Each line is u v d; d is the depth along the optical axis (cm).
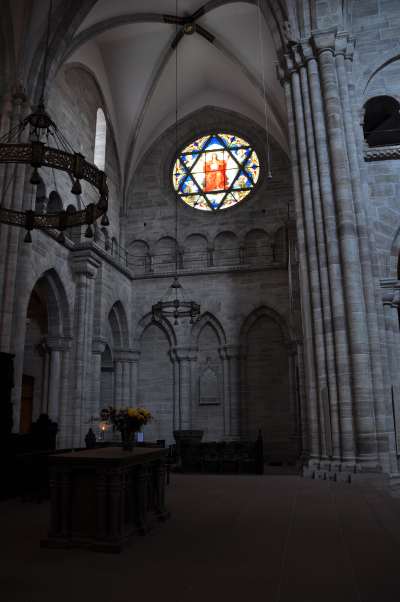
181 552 679
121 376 2856
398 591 513
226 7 2405
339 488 1302
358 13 1897
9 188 1848
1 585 539
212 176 3100
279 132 2933
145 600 491
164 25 2558
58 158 1054
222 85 2991
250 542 730
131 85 2827
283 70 1864
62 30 2061
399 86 1825
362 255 1591
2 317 1756
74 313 2317
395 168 1755
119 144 3030
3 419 1507
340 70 1747
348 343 1528
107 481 717
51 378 2209
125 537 721
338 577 562
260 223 2941
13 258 1811
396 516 922
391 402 1559
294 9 1839
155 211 3092
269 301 2791
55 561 641
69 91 2442
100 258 2536
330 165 1670
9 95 1938
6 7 1936
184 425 2770
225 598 496
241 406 2733
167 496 1211
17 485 1293
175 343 2878
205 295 2886
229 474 1880
